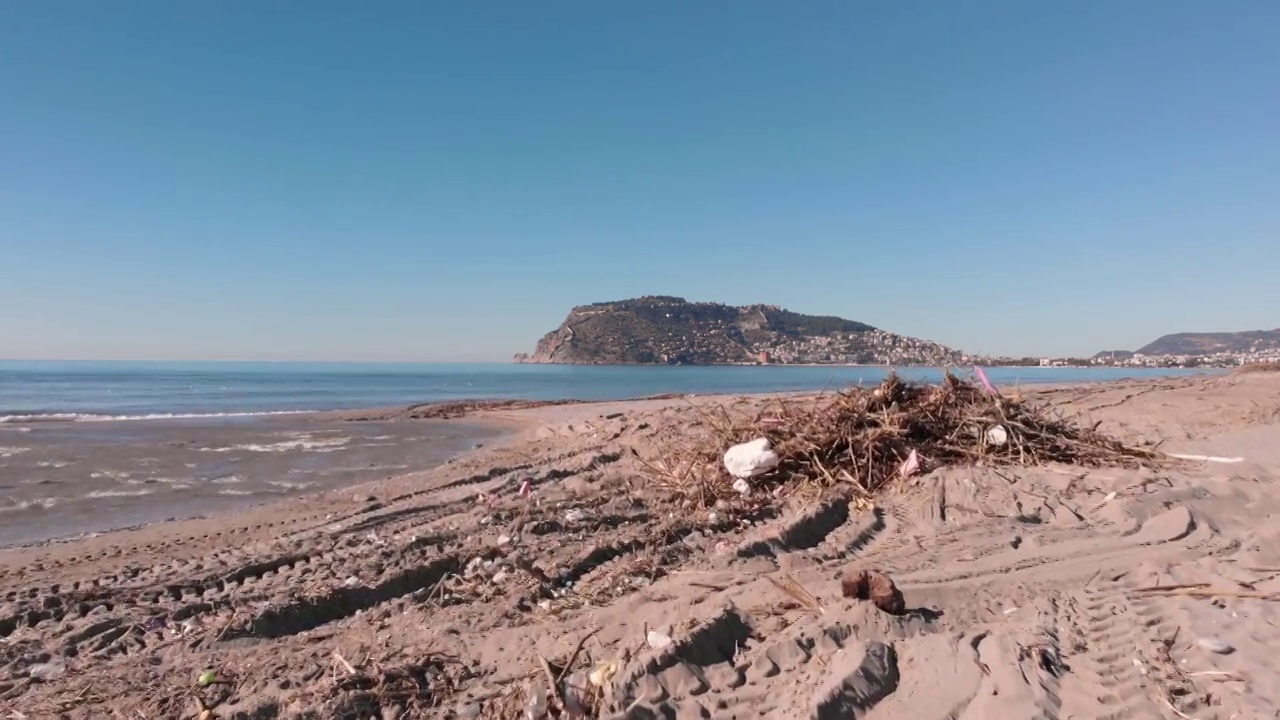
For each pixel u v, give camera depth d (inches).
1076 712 113.3
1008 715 112.3
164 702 137.0
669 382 2431.1
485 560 220.8
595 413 807.1
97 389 1758.1
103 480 423.5
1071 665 128.5
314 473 452.1
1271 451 313.7
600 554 218.7
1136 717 111.3
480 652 152.3
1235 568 173.9
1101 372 3063.5
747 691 123.3
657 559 208.1
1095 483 259.3
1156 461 300.2
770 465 288.0
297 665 150.6
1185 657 129.5
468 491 341.4
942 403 334.3
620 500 286.5
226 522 306.5
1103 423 442.6
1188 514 216.5
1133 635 138.5
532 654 147.4
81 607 193.0
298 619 184.1
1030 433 314.2
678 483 299.0
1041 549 194.5
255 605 187.0
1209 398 590.6
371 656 152.2
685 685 125.5
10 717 133.1
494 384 2320.4
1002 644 135.0
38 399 1290.6
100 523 318.7
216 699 136.9
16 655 162.9
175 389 1779.0
